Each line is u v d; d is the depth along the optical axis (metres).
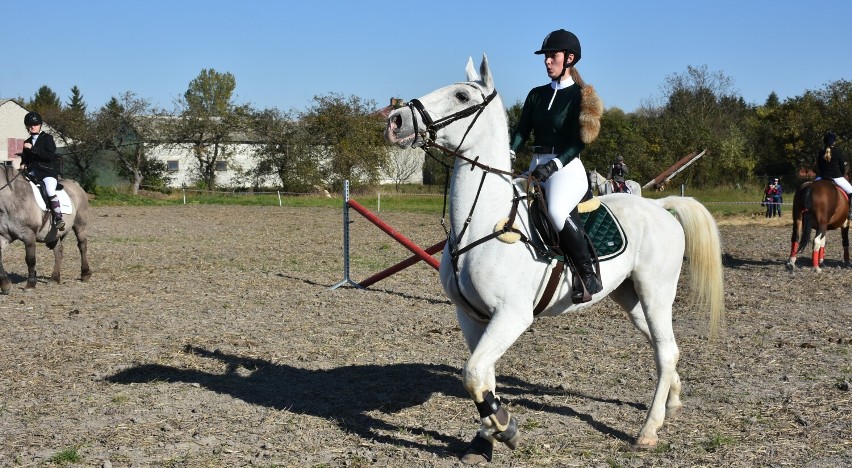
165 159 46.03
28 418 5.61
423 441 5.25
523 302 4.70
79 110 45.03
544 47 4.94
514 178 4.96
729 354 7.62
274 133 43.25
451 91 4.69
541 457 4.96
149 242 18.72
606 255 5.16
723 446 5.10
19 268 13.95
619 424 5.63
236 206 34.47
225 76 94.69
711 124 47.22
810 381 6.63
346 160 41.97
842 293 11.28
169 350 7.76
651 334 5.47
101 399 6.10
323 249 17.45
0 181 10.95
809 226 13.46
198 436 5.27
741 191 38.81
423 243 18.81
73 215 11.95
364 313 9.87
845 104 42.75
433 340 8.33
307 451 5.02
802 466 4.75
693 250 5.71
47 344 7.93
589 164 37.28
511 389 6.53
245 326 8.98
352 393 6.38
